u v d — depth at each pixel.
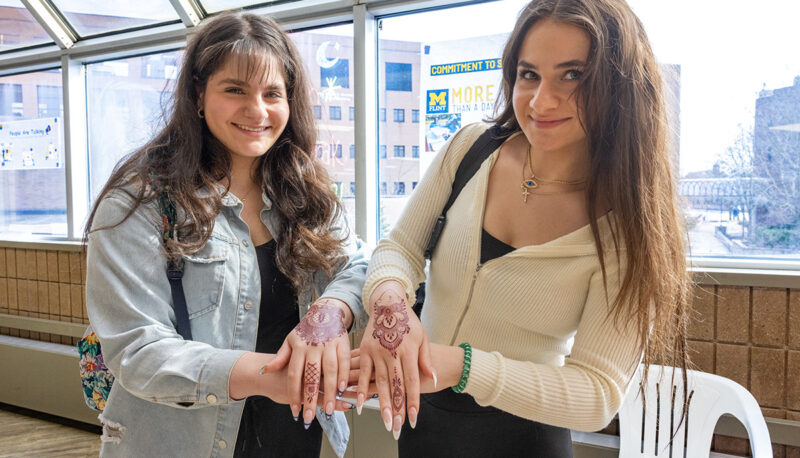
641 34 0.96
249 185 1.32
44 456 3.32
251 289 1.23
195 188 1.19
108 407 1.20
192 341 1.11
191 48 1.22
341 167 3.15
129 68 3.88
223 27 1.20
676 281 0.99
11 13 4.04
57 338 4.01
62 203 4.24
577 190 1.05
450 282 1.13
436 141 2.92
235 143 1.20
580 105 0.95
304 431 1.32
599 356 1.00
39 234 4.39
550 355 1.13
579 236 1.01
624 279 0.96
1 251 4.20
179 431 1.17
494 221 1.09
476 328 1.12
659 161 0.96
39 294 4.04
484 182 1.10
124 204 1.13
